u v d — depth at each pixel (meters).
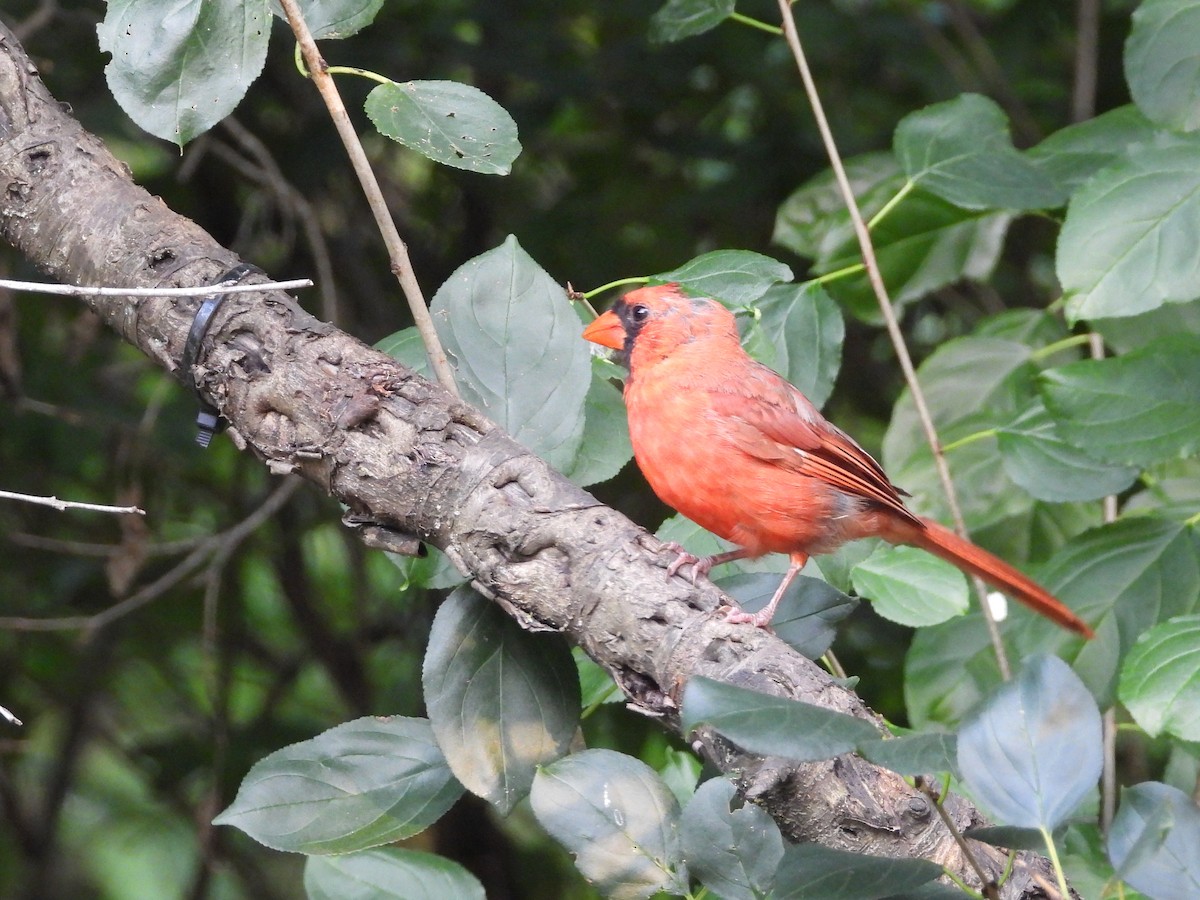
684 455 7.14
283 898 14.44
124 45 5.55
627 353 7.38
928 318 13.81
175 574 11.55
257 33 5.58
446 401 5.59
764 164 12.72
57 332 12.59
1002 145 7.94
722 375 7.16
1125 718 9.54
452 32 11.96
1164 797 4.25
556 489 5.43
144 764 13.74
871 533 7.34
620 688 5.34
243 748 13.05
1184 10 7.36
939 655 8.37
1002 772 4.03
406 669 13.57
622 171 13.26
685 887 4.80
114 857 15.39
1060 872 3.91
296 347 5.66
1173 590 7.41
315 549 14.52
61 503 5.30
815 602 6.16
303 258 12.95
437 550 6.12
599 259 12.72
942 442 8.85
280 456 5.63
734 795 4.85
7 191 6.24
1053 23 13.55
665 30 8.03
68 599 12.85
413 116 5.59
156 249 5.96
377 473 5.49
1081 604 7.52
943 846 4.89
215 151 11.49
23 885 13.98
